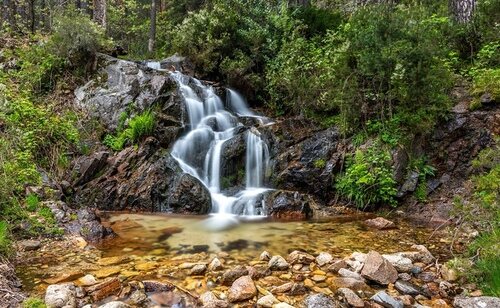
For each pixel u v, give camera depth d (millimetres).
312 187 7789
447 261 4629
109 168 7539
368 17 8547
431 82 7031
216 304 3564
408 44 7039
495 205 4855
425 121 7207
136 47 17375
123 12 19109
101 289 3746
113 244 5293
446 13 10422
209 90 10289
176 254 4938
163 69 10797
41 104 8789
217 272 4340
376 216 6922
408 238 5621
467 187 6602
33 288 3809
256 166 8430
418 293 3852
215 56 11414
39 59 9648
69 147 7785
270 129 8656
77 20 10000
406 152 7320
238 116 10023
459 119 7172
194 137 8711
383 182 7004
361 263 4422
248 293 3730
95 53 10023
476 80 7398
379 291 3893
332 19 11648
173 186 7430
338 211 7230
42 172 6922
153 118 8336
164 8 20531
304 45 10133
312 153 8039
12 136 6723
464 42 8477
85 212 6074
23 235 5090
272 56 11367
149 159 7676
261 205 7195
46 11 15617
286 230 6117
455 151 7098
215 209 7402
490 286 3670
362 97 7766
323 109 8914
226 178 8414
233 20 11617
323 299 3592
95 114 8703
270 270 4398
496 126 6793
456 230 5352
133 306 3543
